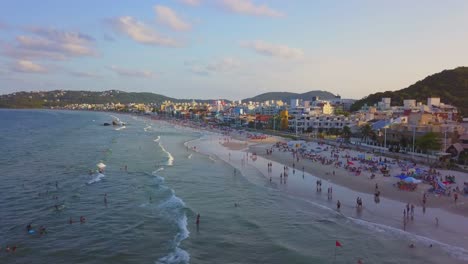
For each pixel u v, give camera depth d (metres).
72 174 73.06
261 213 48.34
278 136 165.38
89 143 130.50
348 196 55.59
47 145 122.19
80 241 39.44
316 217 46.53
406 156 92.44
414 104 185.00
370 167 76.56
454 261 33.94
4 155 97.94
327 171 75.50
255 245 38.22
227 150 113.06
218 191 59.94
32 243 38.75
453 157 89.31
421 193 56.19
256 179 69.00
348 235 40.44
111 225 44.22
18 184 64.00
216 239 39.72
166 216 47.38
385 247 37.16
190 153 105.88
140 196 56.94
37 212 48.91
